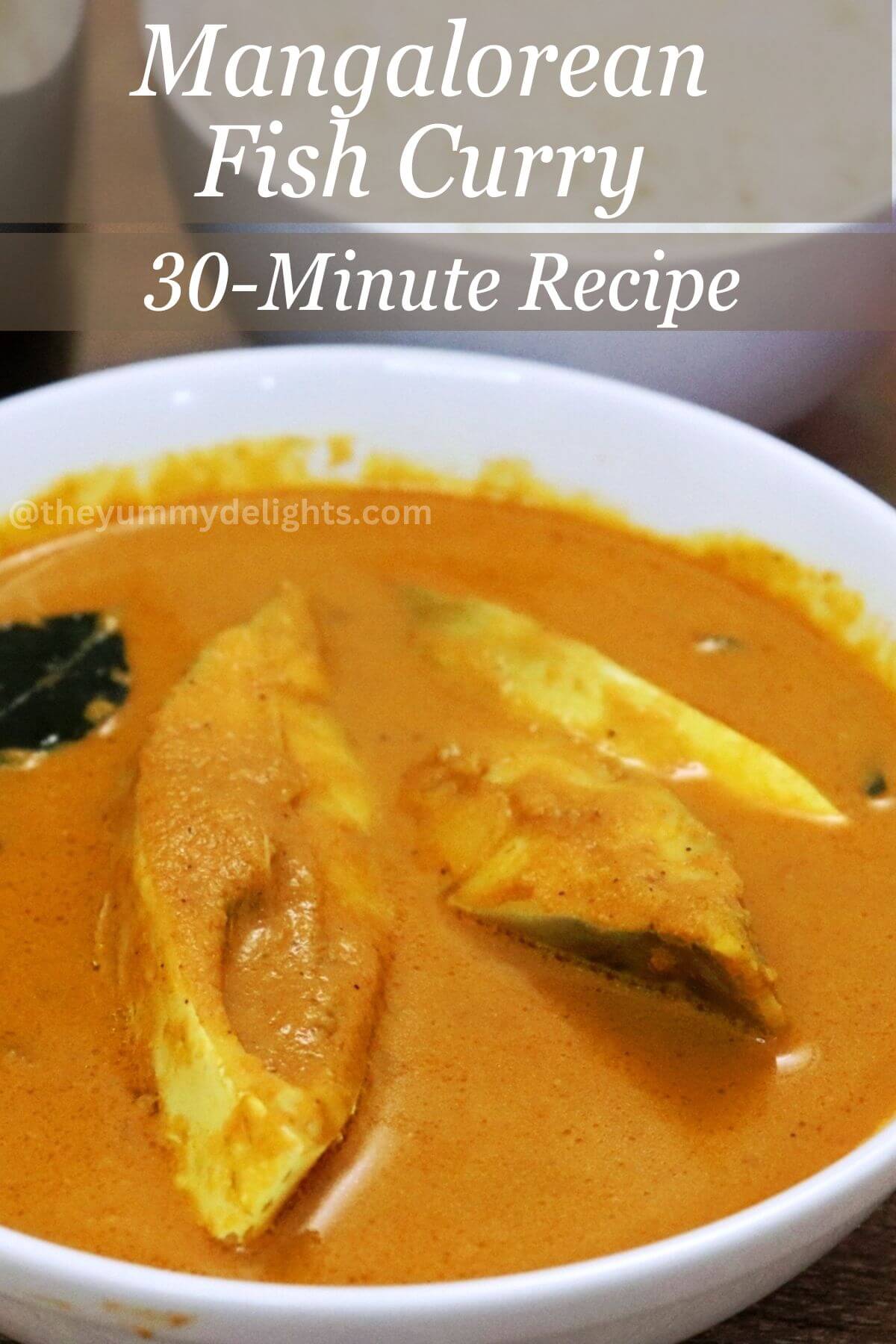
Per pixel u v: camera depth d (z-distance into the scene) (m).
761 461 0.41
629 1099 0.34
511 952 0.36
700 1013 0.35
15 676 0.39
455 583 0.41
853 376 0.47
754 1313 0.34
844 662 0.40
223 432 0.42
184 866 0.35
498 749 0.38
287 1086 0.33
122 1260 0.31
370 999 0.35
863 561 0.40
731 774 0.38
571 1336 0.31
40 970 0.35
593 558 0.42
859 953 0.36
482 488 0.43
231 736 0.37
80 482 0.41
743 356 0.44
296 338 0.46
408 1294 0.30
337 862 0.36
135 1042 0.34
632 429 0.42
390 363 0.42
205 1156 0.33
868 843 0.37
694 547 0.42
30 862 0.37
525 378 0.42
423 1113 0.34
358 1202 0.33
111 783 0.38
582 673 0.39
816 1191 0.31
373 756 0.38
